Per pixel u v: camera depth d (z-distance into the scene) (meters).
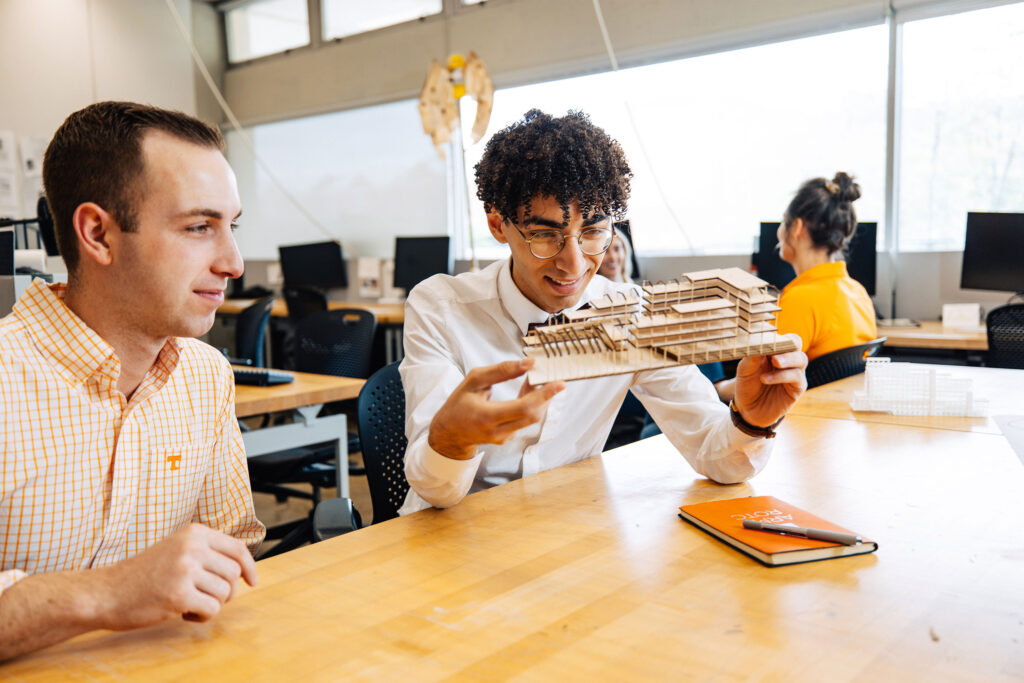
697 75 4.71
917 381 1.56
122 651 0.67
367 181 6.38
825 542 0.84
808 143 4.36
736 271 0.92
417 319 1.31
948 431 1.41
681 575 0.80
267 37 7.00
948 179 3.95
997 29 3.74
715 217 4.74
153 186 0.86
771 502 0.99
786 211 2.62
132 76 6.73
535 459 1.31
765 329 0.87
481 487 1.31
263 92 7.01
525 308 1.27
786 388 0.99
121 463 0.97
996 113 3.79
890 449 1.28
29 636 0.65
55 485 0.92
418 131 6.01
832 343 2.36
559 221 1.08
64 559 0.94
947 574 0.78
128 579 0.68
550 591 0.77
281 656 0.65
